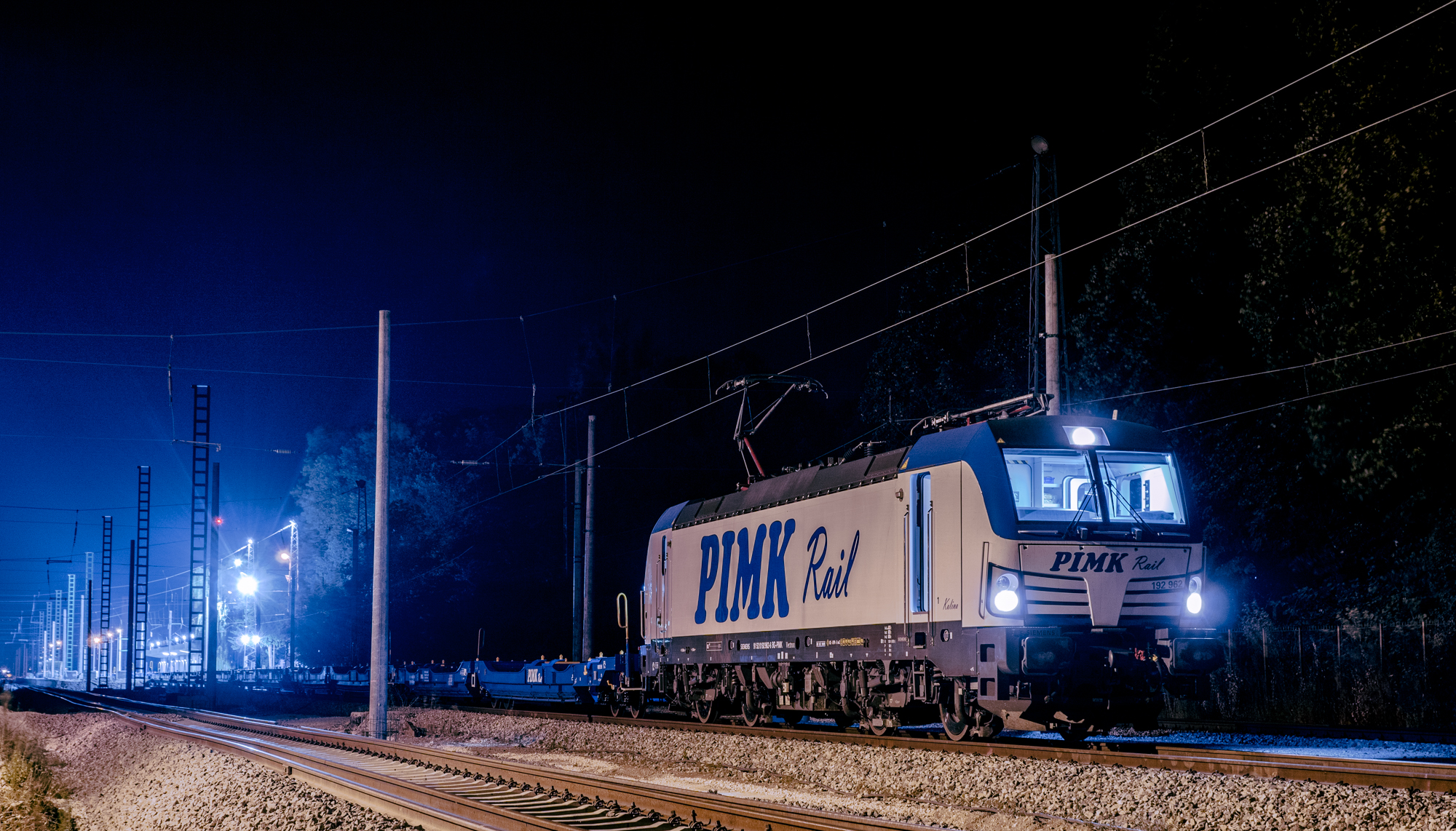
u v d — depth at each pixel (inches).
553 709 1385.3
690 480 3120.1
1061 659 619.8
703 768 719.7
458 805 540.4
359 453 3599.9
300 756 830.5
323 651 3223.4
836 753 662.5
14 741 1326.3
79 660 5354.3
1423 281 914.1
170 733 1135.6
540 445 3403.1
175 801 688.4
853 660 780.0
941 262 1501.0
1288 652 1062.4
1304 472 1184.8
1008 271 1439.5
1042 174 1044.5
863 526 775.1
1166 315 1195.9
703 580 1005.8
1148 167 1187.9
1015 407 784.3
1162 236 1180.5
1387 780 463.5
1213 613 672.4
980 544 653.9
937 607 690.2
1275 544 1227.9
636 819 489.7
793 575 860.6
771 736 776.9
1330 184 947.3
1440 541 1033.5
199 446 2180.1
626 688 1154.7
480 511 3484.3
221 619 3725.4
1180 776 495.2
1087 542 644.1
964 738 695.7
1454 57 881.5
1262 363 1203.2
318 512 3575.3
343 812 553.3
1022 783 531.8
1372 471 970.1
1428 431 939.3
